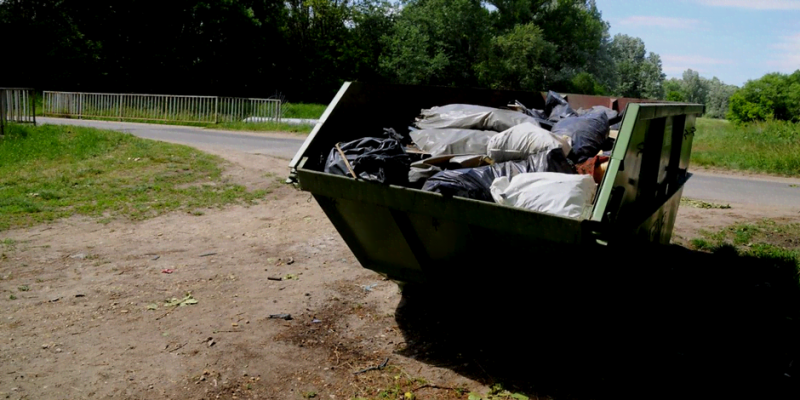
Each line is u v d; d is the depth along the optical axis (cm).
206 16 4259
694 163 1652
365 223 436
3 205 822
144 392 378
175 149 1296
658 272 607
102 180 1001
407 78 5494
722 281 615
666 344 472
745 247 745
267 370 409
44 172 1050
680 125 548
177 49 4266
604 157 420
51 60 3703
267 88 5075
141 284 567
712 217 900
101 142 1351
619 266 423
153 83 4278
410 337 463
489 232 372
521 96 735
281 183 1026
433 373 409
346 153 420
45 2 3816
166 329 470
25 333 455
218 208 873
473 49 6028
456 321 492
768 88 3338
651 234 518
